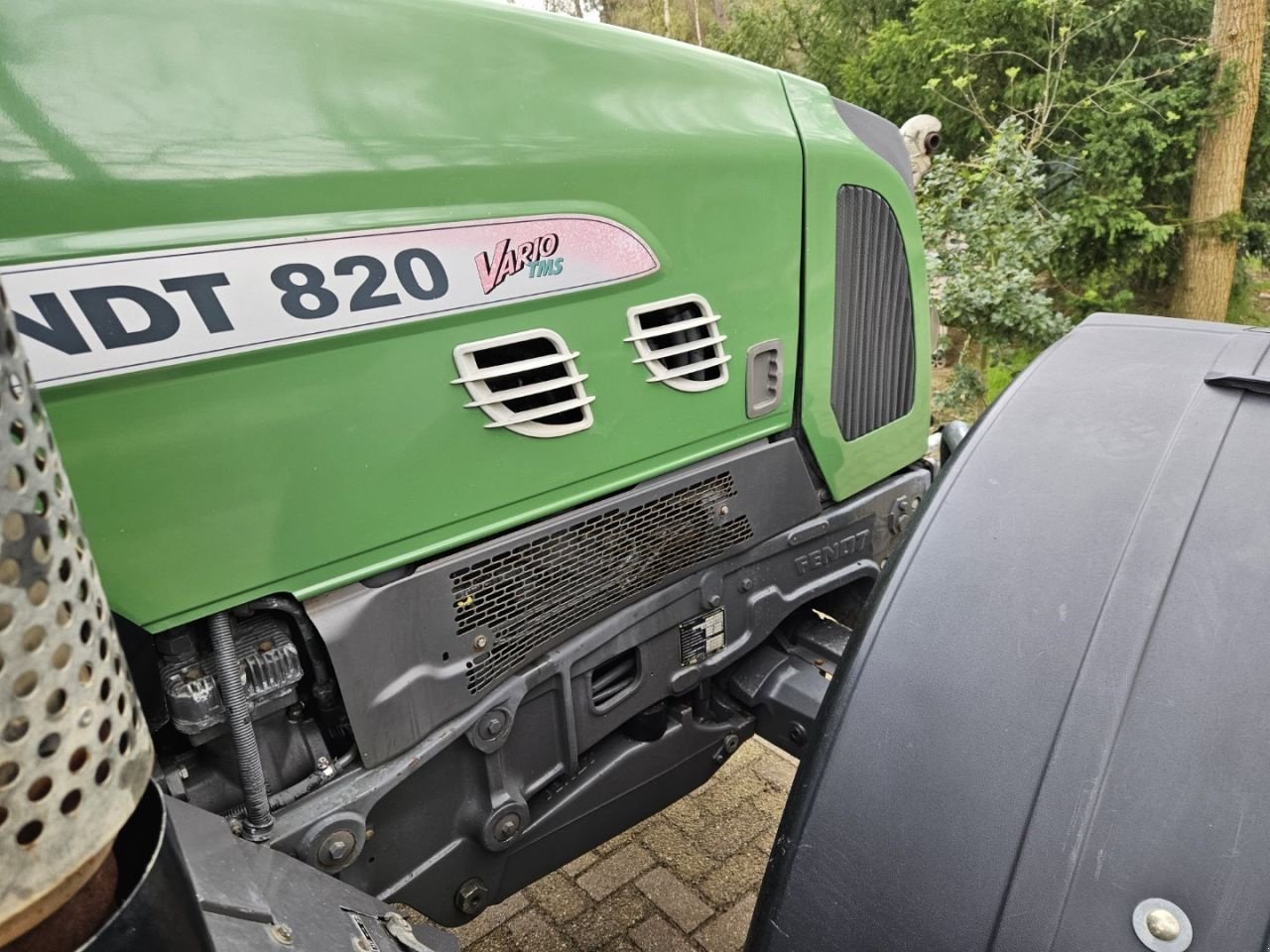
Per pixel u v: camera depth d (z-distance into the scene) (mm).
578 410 1315
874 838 926
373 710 1146
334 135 984
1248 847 794
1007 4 6648
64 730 392
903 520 2070
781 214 1564
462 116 1096
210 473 963
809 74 9289
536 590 1328
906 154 1969
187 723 1017
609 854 2256
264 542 1023
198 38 886
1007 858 859
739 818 2373
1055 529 1079
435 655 1213
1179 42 6570
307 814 1097
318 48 968
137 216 861
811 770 1007
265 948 812
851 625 2072
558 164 1194
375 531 1115
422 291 1082
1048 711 926
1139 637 945
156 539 943
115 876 461
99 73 831
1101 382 1280
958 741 941
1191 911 782
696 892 2137
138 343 878
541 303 1217
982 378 5492
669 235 1372
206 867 875
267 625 1096
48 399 840
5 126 785
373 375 1065
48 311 821
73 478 874
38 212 806
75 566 407
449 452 1165
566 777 1521
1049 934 809
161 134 868
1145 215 6859
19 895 377
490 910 2092
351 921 958
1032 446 1201
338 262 1001
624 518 1429
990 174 5461
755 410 1604
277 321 967
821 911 922
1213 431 1137
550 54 1190
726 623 1664
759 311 1565
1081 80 6781
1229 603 947
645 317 1386
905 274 1946
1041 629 990
